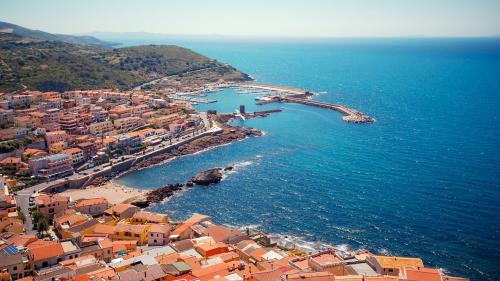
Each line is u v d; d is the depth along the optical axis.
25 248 134.50
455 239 164.38
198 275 118.38
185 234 158.50
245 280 113.06
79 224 160.00
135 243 147.50
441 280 104.56
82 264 124.69
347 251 156.75
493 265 147.38
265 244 154.88
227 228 168.62
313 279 103.81
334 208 195.38
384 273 115.69
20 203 198.00
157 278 115.19
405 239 165.38
